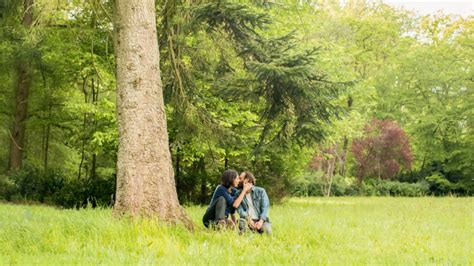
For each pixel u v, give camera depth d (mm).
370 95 36750
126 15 8688
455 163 40781
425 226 11078
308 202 25359
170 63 11883
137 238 6672
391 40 46562
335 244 7758
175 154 20328
